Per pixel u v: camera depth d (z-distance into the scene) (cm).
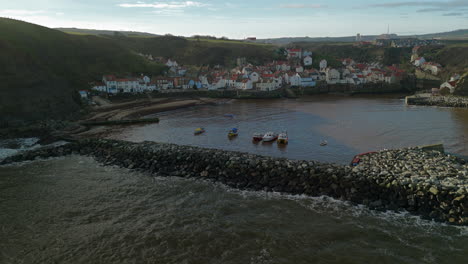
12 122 7331
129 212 3378
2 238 2919
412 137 6344
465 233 2812
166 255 2631
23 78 8775
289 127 7638
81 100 10150
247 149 5747
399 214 3180
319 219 3142
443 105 10681
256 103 12275
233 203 3538
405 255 2562
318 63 19850
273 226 3031
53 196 3791
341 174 3734
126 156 5066
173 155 4788
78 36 15588
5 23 12625
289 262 2505
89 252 2692
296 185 3822
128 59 15688
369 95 14525
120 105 10669
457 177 3450
